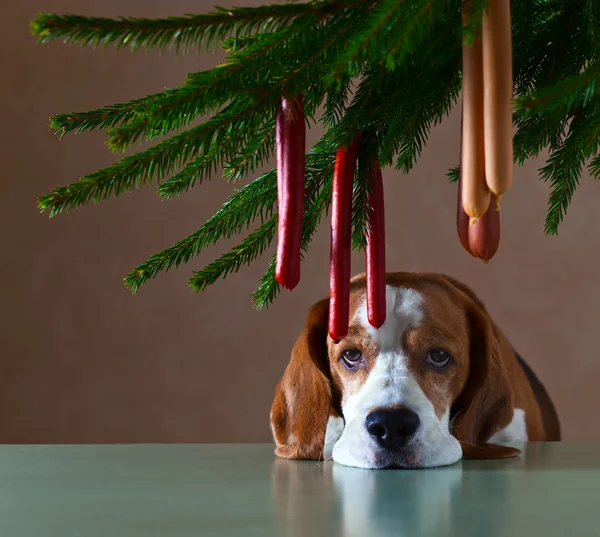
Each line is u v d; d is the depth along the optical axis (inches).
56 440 160.9
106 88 166.4
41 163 164.6
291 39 27.4
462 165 26.4
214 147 33.3
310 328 69.6
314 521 33.0
